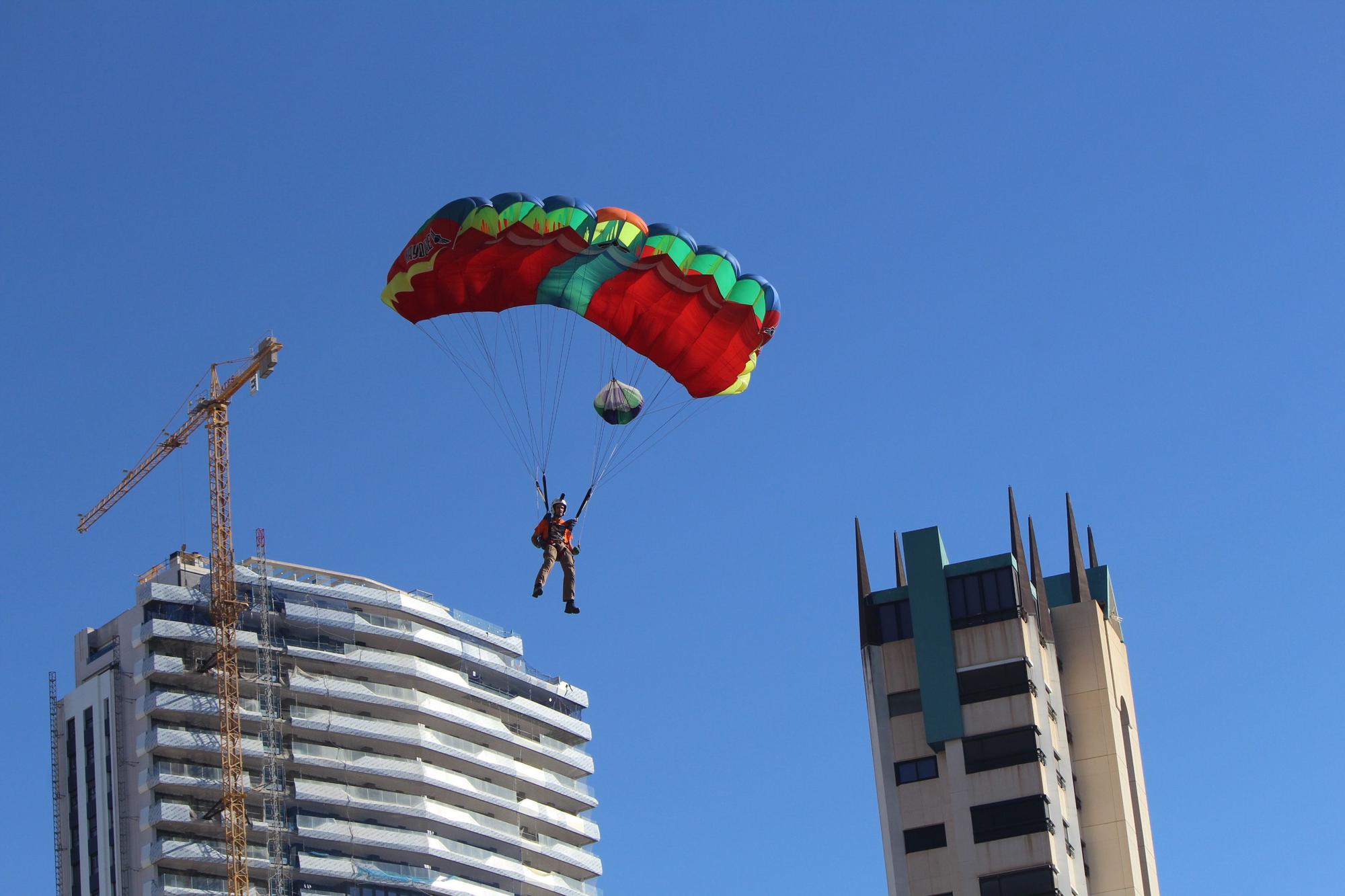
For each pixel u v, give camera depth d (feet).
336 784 566.36
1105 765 343.67
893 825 321.93
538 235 212.84
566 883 621.72
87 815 542.98
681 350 226.99
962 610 331.36
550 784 626.23
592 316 225.97
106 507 599.98
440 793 586.45
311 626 577.84
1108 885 336.49
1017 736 321.11
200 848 530.68
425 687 596.29
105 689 550.36
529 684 634.43
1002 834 315.99
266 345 577.84
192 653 557.33
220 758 549.13
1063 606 357.00
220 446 579.89
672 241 221.25
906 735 327.06
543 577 192.13
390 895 558.97
